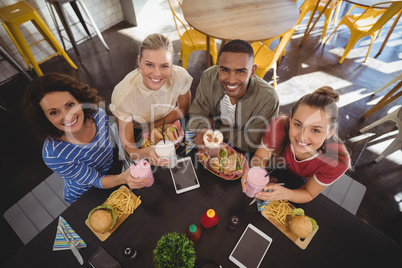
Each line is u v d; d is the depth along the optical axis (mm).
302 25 3904
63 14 2719
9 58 2574
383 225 1866
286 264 942
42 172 2170
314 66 3223
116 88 1410
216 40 3684
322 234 1014
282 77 3086
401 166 2213
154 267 920
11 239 1799
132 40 3648
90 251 963
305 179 1295
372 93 2854
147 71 1206
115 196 1089
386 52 3391
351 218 1058
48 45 3266
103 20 3773
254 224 1037
